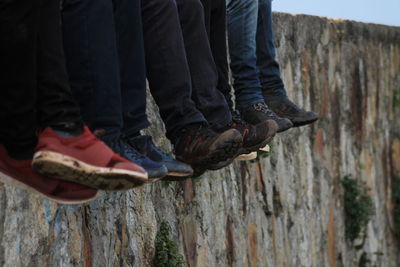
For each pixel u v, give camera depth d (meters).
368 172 16.58
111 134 4.63
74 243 7.03
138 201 8.57
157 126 9.44
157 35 5.42
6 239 6.02
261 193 12.43
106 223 7.73
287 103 7.80
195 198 10.17
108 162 4.25
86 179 4.21
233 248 11.19
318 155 14.71
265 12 7.64
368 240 16.41
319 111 14.88
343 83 15.83
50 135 4.10
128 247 8.24
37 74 4.12
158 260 8.88
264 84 7.82
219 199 10.85
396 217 17.55
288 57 14.00
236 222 11.37
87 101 4.61
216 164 6.44
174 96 5.50
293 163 13.62
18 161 4.23
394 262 17.55
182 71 5.48
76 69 4.59
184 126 5.60
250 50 7.10
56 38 4.17
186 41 5.89
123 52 5.10
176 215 9.63
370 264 16.44
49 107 4.13
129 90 5.09
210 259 10.42
